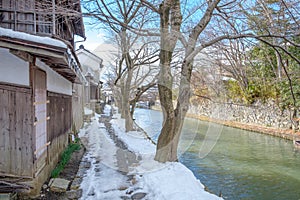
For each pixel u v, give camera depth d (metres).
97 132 8.47
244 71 7.59
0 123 3.14
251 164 6.83
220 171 6.06
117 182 3.98
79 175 4.34
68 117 6.86
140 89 5.40
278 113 12.17
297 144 9.12
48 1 4.97
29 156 3.21
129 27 4.63
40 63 3.63
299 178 5.74
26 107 3.21
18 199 3.16
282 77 10.02
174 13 4.54
